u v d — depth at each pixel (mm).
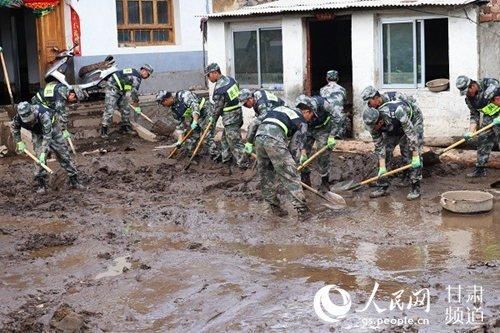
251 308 7238
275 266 8375
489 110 11594
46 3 17828
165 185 12484
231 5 20625
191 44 20297
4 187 12781
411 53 14273
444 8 13664
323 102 11023
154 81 19547
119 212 10953
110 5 18734
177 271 8352
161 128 16719
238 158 13023
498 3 13977
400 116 10633
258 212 10617
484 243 8859
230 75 16969
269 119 10055
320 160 11477
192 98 13656
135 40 19547
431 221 9883
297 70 15664
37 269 8656
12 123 11883
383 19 14492
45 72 18062
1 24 20016
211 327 6887
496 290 7371
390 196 11305
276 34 16109
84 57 18359
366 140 14836
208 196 11758
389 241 9078
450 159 12930
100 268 8586
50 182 12492
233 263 8531
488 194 10422
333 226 9805
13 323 7121
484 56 13734
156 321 7094
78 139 16312
